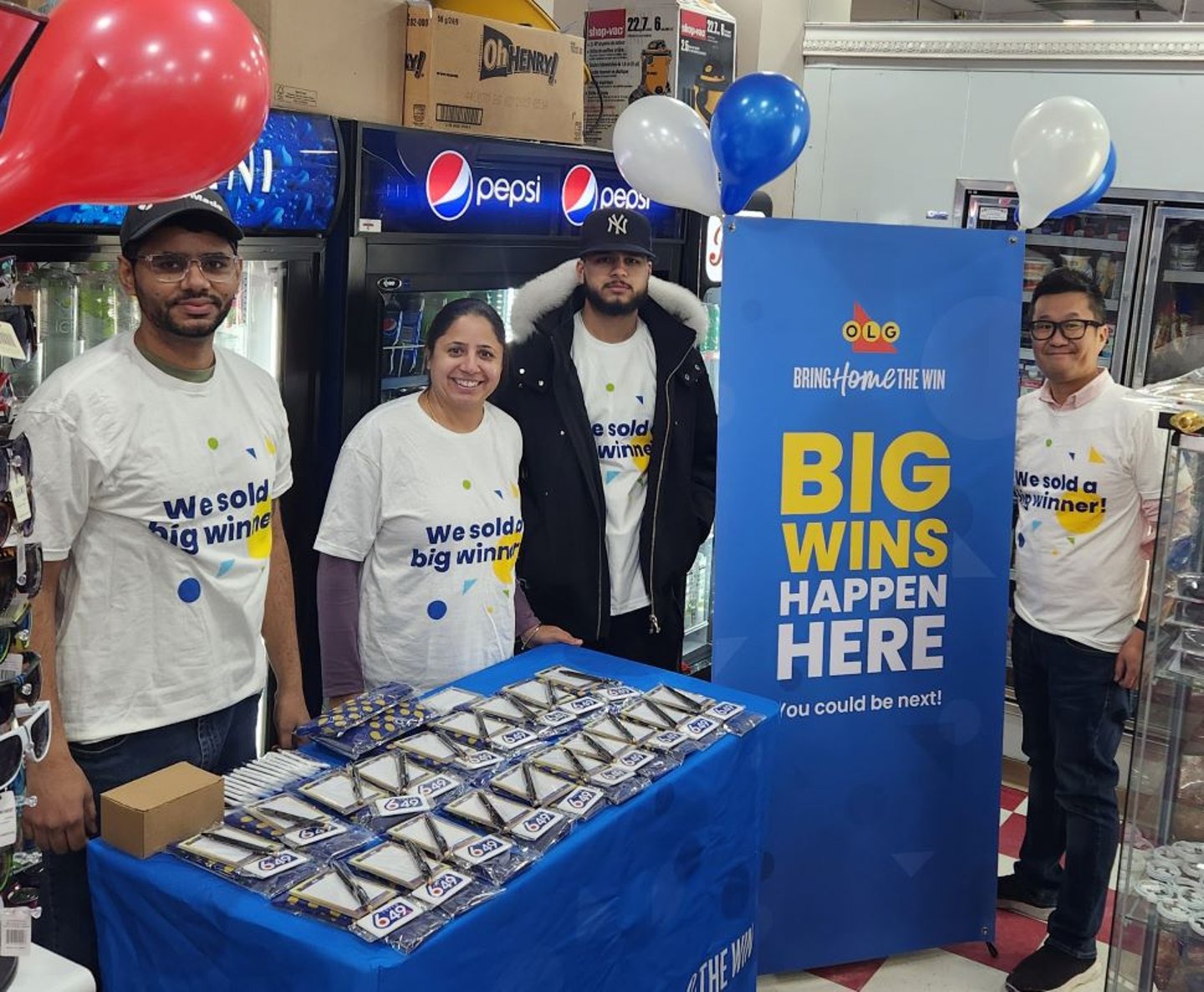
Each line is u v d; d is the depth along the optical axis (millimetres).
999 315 2900
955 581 2955
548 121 3264
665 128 2691
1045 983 2959
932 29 4512
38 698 1364
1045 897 3391
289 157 2465
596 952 1968
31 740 1279
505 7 3207
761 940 2928
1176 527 2057
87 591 2037
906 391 2863
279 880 1668
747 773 2355
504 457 2670
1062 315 2912
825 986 2996
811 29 4754
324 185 2576
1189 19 4547
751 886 2484
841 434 2826
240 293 2637
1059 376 2969
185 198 1968
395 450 2482
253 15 2482
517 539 2680
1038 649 3074
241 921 1597
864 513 2869
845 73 4746
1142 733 2129
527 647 2879
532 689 2404
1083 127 2766
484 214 3025
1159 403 2148
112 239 2217
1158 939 2117
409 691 2350
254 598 2250
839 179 4836
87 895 2100
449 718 2238
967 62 4488
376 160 2688
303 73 2570
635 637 3189
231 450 2160
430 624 2541
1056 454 3006
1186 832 2090
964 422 2912
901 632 2930
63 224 2105
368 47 2744
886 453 2865
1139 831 2152
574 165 3305
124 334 2092
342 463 2496
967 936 3090
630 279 2953
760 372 2760
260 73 1254
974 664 2992
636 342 3104
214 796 1821
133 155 1189
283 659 2459
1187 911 2066
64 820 1963
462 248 2973
